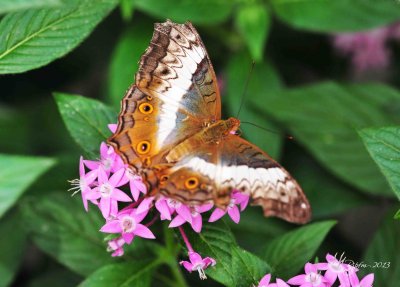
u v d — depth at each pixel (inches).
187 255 22.3
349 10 25.4
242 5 25.4
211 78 22.2
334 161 25.5
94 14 22.1
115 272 22.5
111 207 21.5
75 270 23.7
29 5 20.5
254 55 25.1
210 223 21.9
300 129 25.7
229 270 21.6
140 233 21.4
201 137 21.6
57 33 22.0
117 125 21.7
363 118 25.6
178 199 21.2
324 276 21.7
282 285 21.3
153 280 23.8
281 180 21.2
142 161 21.5
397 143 21.7
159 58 21.8
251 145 21.5
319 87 25.8
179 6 25.1
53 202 24.0
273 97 25.7
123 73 25.2
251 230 25.1
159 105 21.8
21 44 21.9
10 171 19.7
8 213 25.0
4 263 24.6
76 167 25.7
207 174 21.3
